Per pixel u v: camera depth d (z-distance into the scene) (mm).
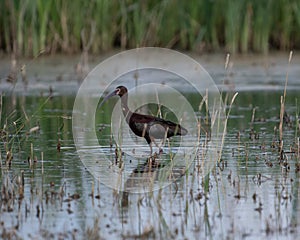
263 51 36219
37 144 20812
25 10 34000
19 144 20188
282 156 18984
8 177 17484
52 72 32344
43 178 17469
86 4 35188
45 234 14078
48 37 35125
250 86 30219
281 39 37219
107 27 35625
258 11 35875
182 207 15555
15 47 33031
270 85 30391
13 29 33781
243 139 21234
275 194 16297
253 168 18266
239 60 35094
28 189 16750
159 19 35750
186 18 36188
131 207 15625
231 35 35781
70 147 20438
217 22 37125
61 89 29469
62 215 15141
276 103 26969
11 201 15898
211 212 15250
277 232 14117
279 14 37000
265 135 21703
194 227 14461
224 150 19984
